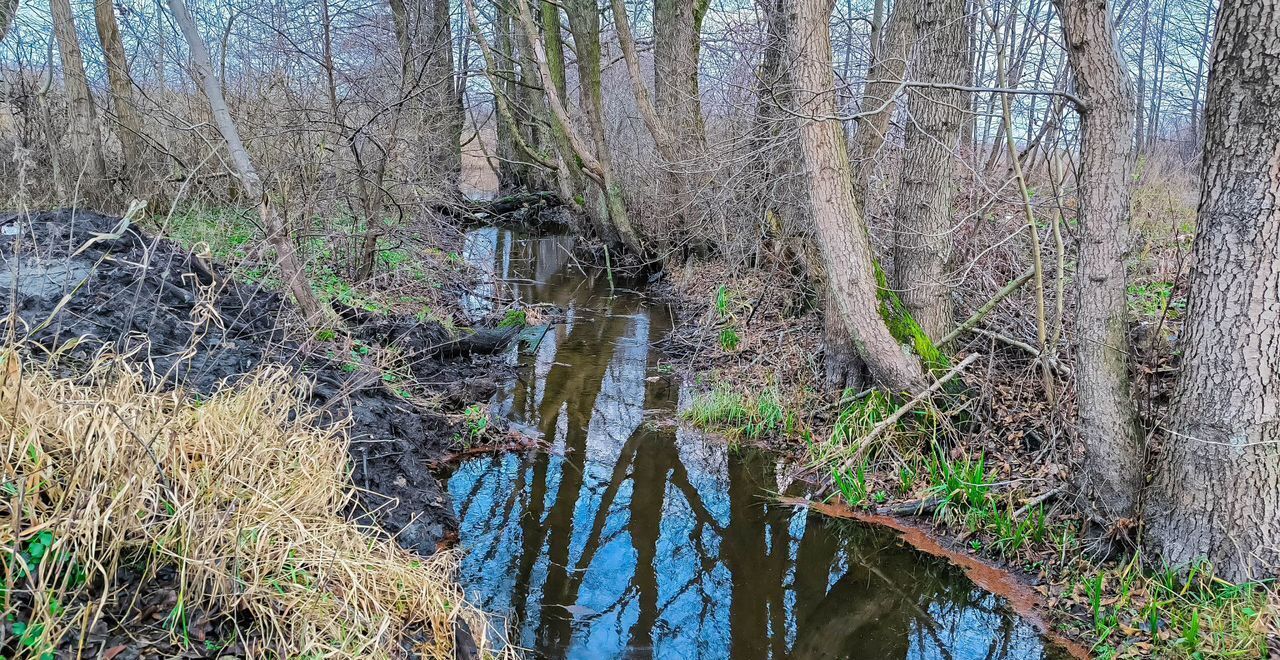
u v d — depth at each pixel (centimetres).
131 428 311
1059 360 689
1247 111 403
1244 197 409
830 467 702
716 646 472
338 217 1170
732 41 1122
